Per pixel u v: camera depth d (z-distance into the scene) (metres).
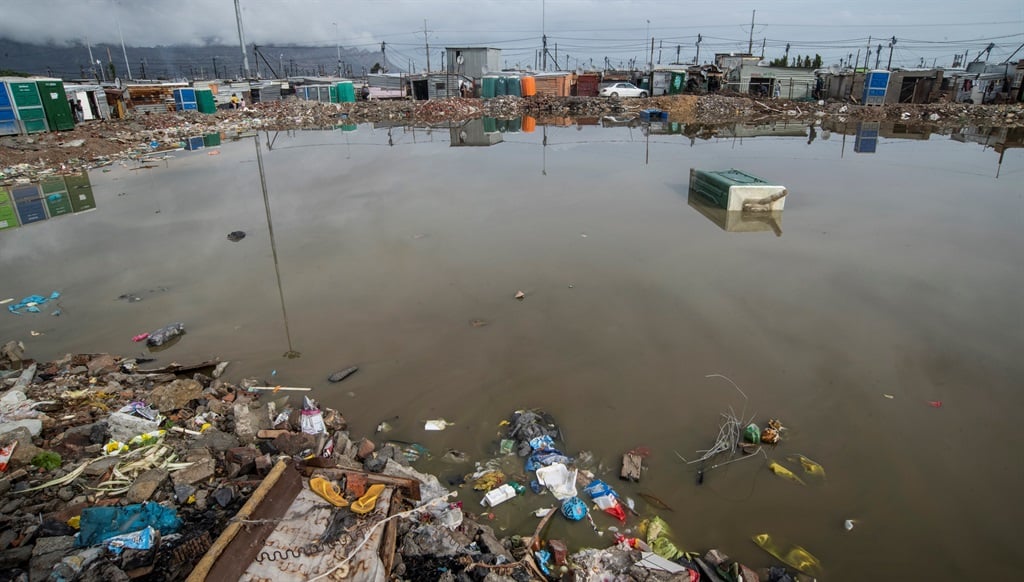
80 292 10.55
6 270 11.64
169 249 12.74
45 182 18.83
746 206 14.76
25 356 8.30
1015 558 5.02
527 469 6.00
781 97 46.09
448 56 49.66
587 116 40.19
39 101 24.05
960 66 64.44
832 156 23.36
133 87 34.62
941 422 6.79
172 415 6.60
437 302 10.05
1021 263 11.44
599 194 17.27
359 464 5.96
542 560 4.81
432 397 7.32
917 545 5.16
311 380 7.73
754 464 6.13
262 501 4.22
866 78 39.88
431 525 4.82
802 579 4.79
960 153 23.94
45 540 4.36
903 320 9.19
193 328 9.18
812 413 6.96
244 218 14.98
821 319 9.27
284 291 10.54
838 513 5.50
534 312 9.64
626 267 11.52
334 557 3.97
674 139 28.50
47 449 5.73
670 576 4.53
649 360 8.16
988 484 5.85
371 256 12.23
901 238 13.07
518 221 14.57
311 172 20.41
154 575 4.09
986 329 8.85
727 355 8.27
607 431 6.66
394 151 24.72
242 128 32.97
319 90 45.69
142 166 21.52
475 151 24.67
